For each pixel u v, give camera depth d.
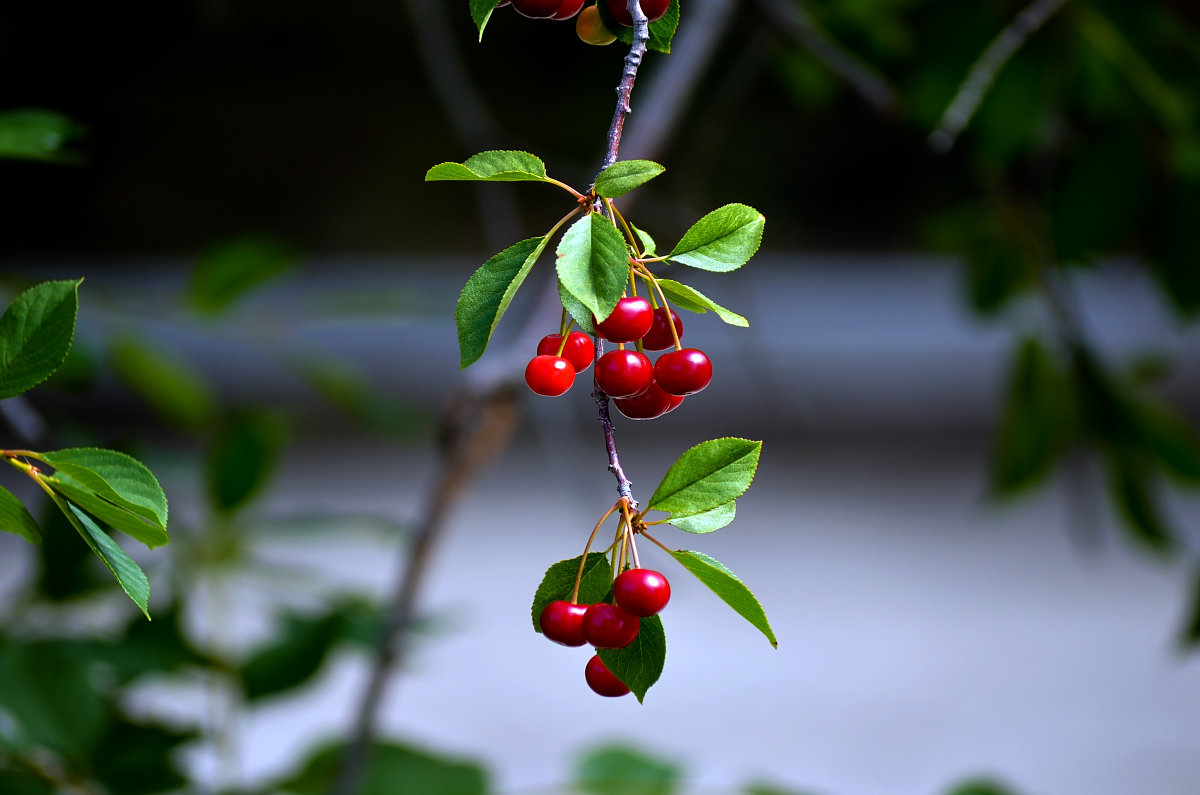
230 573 2.27
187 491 2.31
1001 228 3.00
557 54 9.79
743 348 3.15
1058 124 2.75
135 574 1.61
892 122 2.86
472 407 2.34
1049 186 2.77
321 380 2.73
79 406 6.24
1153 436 2.71
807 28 2.82
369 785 2.04
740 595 1.58
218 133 10.14
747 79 3.12
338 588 2.45
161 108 9.62
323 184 10.65
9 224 9.90
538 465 8.16
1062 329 2.79
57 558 1.93
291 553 6.21
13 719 1.88
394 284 9.52
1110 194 2.68
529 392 2.38
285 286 7.67
